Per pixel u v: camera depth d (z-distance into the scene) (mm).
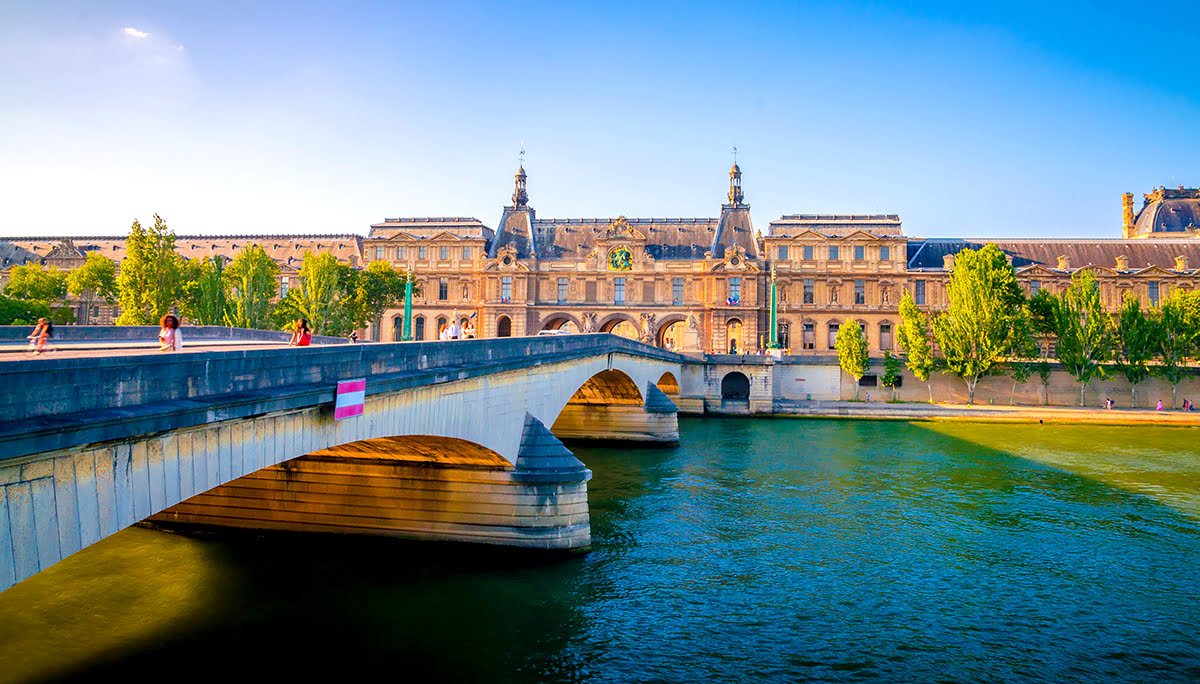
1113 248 97875
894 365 79250
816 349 93625
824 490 37938
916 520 32125
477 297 96750
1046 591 24000
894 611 22297
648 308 94062
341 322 76688
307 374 14781
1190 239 99562
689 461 46719
